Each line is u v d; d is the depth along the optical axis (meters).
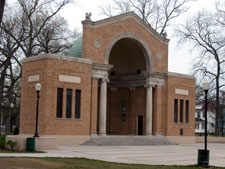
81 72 41.97
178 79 53.19
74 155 27.09
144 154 30.73
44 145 31.03
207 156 23.02
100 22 45.03
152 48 51.06
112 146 40.38
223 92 78.50
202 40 65.50
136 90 54.22
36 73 40.41
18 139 29.67
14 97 71.38
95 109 43.56
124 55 54.47
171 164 23.66
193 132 54.59
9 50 55.75
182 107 53.56
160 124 51.00
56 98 39.56
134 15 48.91
